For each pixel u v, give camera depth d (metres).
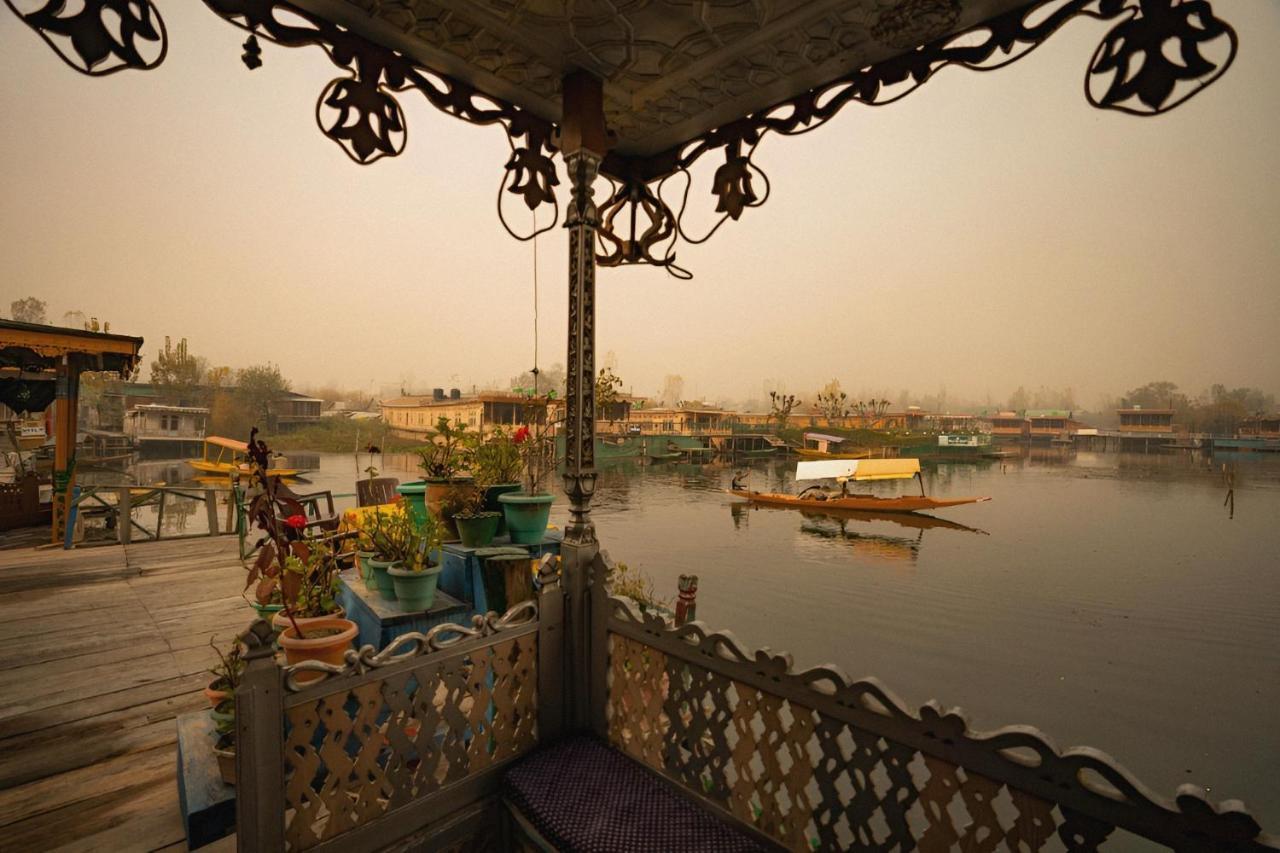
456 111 2.69
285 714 1.82
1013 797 1.42
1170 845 1.17
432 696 2.17
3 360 9.96
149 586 6.50
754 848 1.91
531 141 3.03
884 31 2.22
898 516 31.02
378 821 2.03
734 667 2.05
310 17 2.17
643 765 2.39
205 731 2.93
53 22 1.63
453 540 4.08
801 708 1.86
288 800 1.83
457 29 2.28
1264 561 21.83
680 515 30.11
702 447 64.31
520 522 4.05
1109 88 1.79
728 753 2.07
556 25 2.25
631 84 2.72
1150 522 30.27
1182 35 1.65
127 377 10.05
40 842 2.46
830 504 32.62
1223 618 15.36
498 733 2.38
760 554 21.86
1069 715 10.26
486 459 4.25
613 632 2.57
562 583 2.64
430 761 2.17
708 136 3.22
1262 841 1.06
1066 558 22.03
